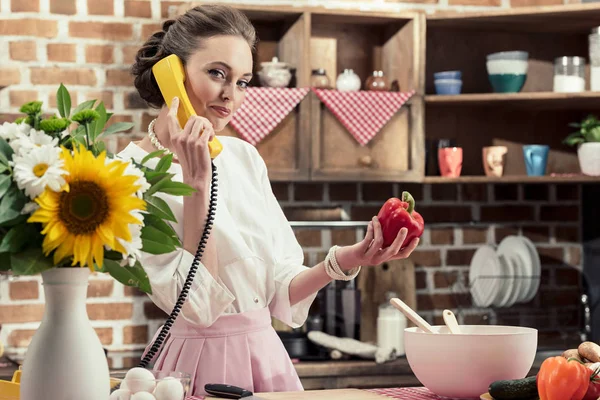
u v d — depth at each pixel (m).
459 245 3.82
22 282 3.40
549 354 3.38
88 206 1.07
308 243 3.68
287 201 3.69
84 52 3.46
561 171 3.88
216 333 1.81
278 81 3.36
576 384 1.32
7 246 1.07
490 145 3.83
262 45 3.60
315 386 3.22
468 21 3.61
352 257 1.76
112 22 3.48
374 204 3.76
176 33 1.90
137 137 3.49
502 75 3.55
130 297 3.48
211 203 1.74
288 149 3.36
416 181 3.48
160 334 1.69
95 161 1.08
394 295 3.65
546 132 3.87
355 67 3.69
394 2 3.74
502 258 3.73
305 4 3.66
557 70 3.58
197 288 1.73
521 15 3.51
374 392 1.54
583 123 3.59
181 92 1.83
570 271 3.88
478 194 3.85
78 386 1.11
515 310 3.70
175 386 1.20
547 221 3.89
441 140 3.58
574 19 3.57
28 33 3.43
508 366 1.45
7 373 2.87
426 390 1.57
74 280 1.13
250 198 1.99
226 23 1.89
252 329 1.84
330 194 3.72
